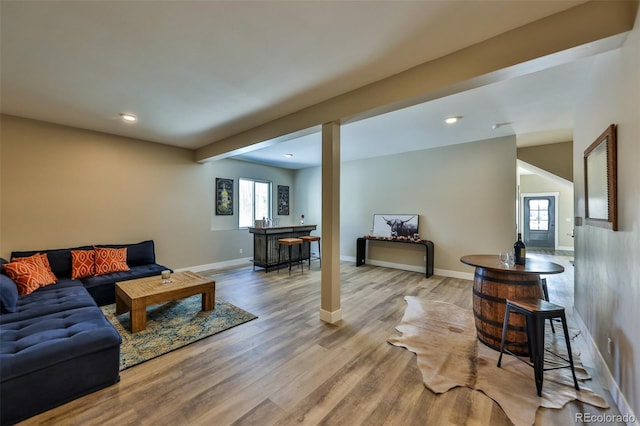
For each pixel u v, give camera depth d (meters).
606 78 1.98
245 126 3.86
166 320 3.01
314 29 1.82
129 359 2.23
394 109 2.57
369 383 1.94
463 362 2.20
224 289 4.23
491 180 4.67
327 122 2.95
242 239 6.34
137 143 4.57
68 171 3.85
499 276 2.40
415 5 1.60
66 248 3.82
